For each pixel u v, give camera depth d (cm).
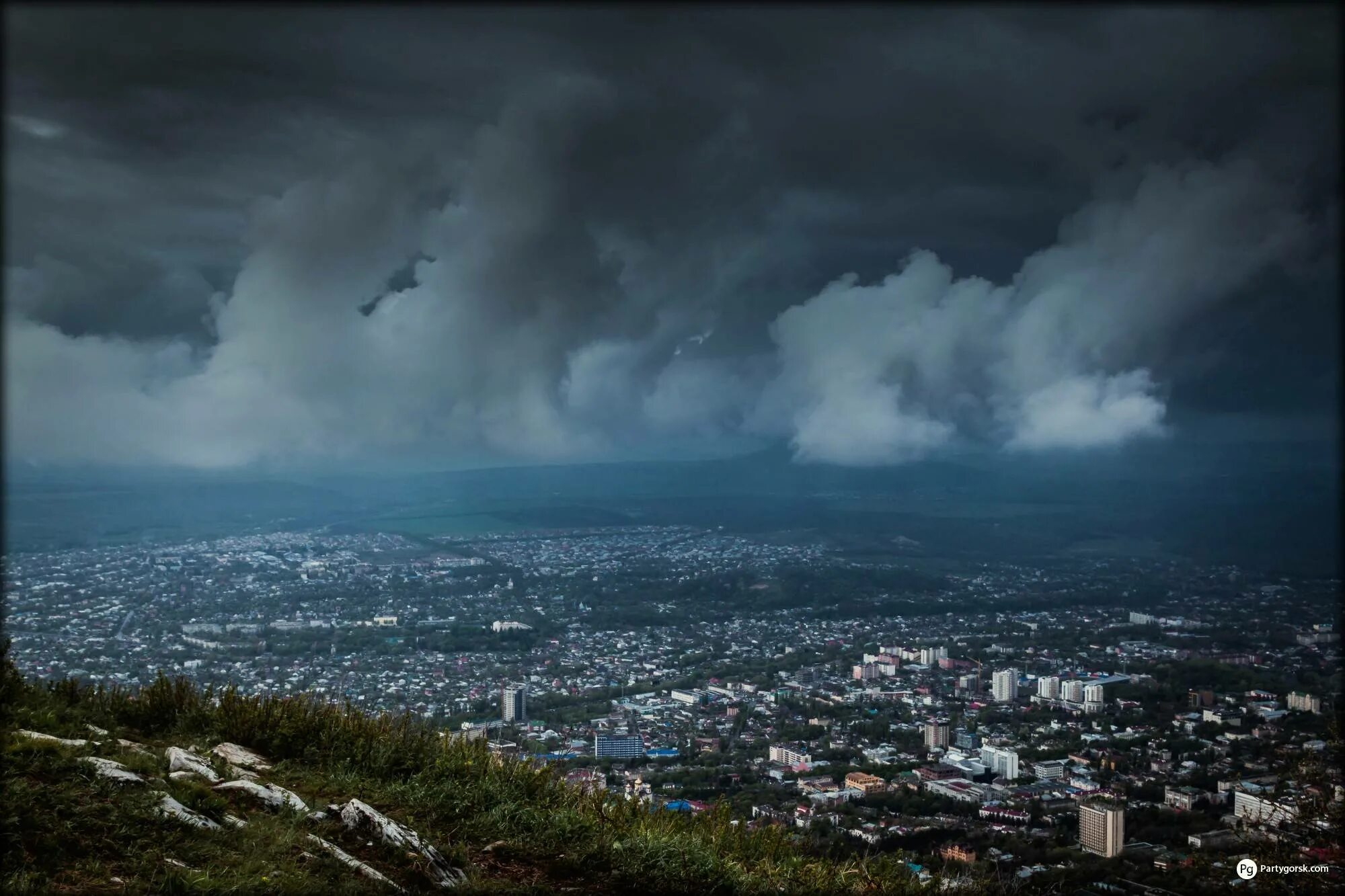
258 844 572
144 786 606
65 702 828
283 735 816
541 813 761
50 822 527
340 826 641
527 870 662
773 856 839
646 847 721
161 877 505
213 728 830
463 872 625
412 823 691
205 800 617
